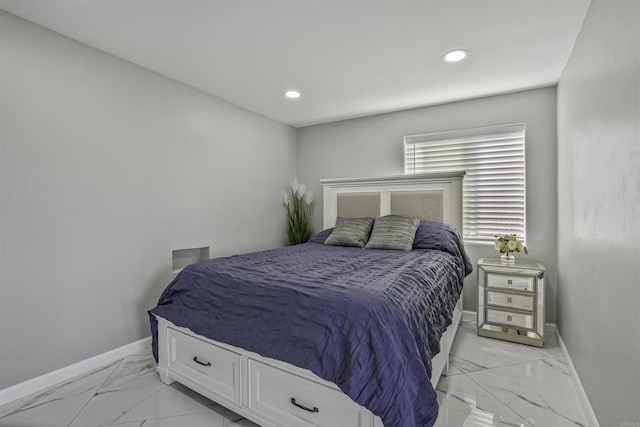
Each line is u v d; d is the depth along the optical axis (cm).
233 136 344
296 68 259
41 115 202
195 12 186
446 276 221
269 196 396
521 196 309
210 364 179
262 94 316
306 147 435
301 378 145
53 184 207
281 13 186
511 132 311
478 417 173
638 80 113
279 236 412
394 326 131
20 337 193
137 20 194
